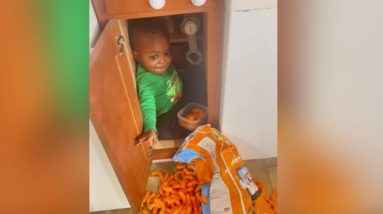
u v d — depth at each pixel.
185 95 0.90
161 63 0.83
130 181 0.82
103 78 0.65
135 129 0.84
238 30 0.69
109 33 0.67
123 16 0.68
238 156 0.87
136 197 0.87
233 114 0.83
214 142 0.87
